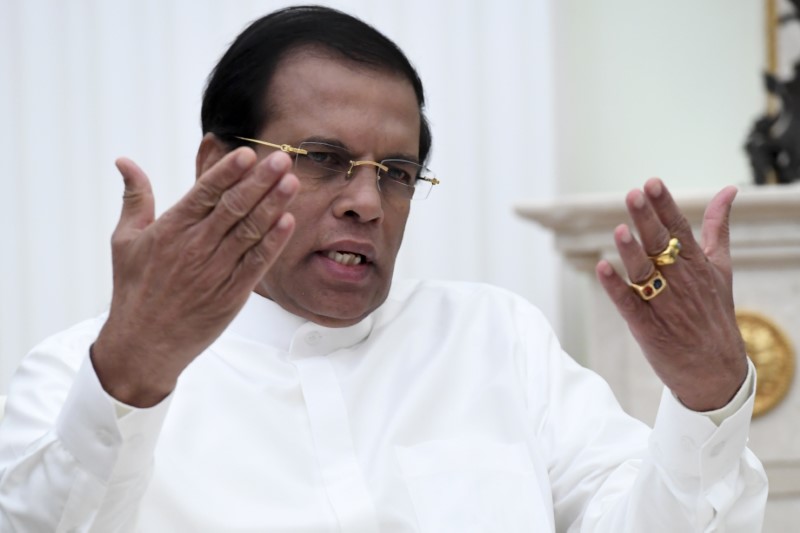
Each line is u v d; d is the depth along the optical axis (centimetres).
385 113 607
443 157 1481
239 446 604
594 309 1252
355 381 649
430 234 1479
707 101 1566
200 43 1416
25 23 1384
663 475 531
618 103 1562
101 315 681
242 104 619
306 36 619
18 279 1385
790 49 1494
